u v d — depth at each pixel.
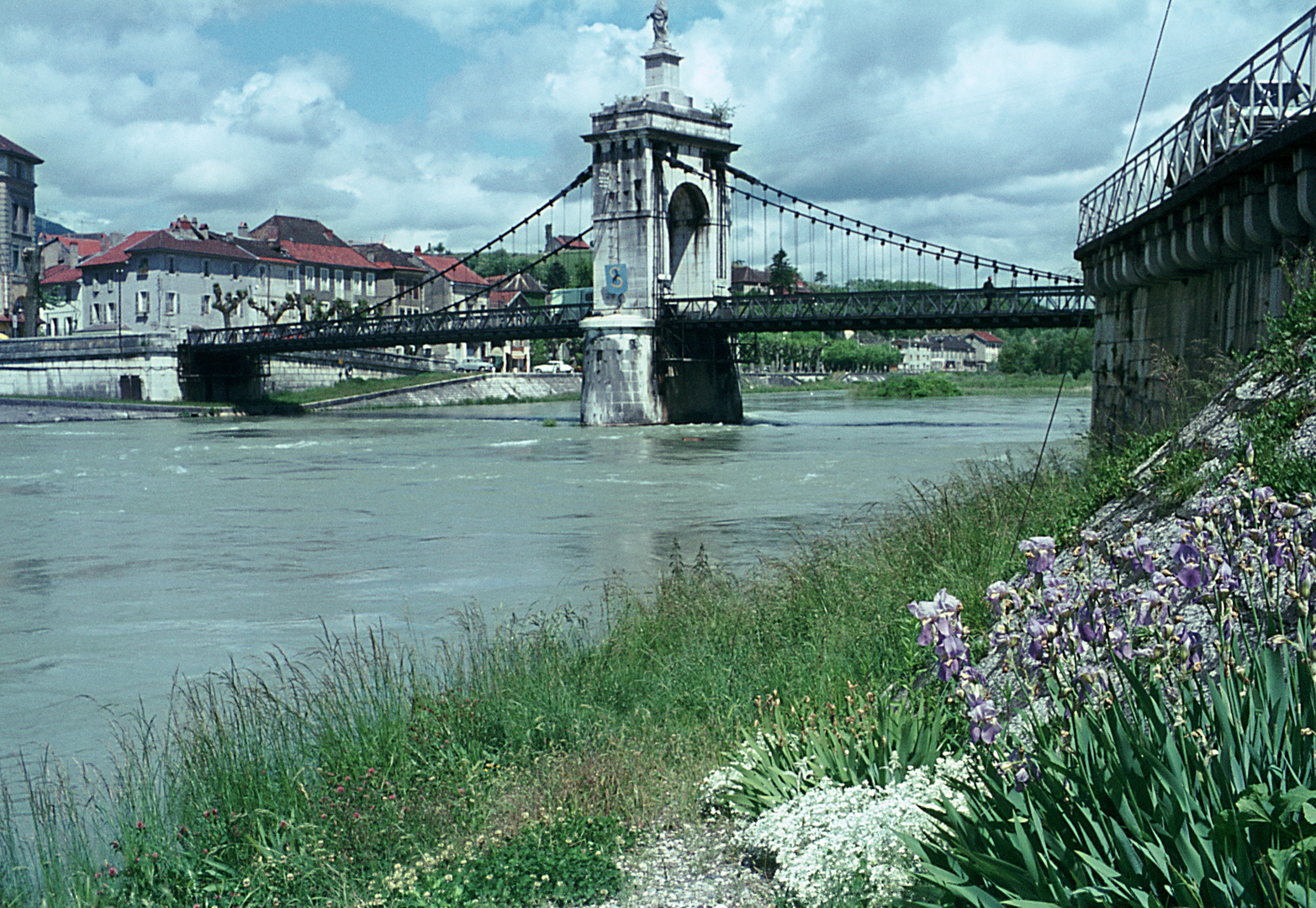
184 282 112.38
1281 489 6.58
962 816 4.22
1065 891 3.33
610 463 40.75
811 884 5.21
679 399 73.38
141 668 13.23
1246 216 12.35
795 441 50.97
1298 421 7.43
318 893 6.07
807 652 9.20
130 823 7.09
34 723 10.94
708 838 6.34
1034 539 4.07
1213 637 5.10
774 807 6.17
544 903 5.78
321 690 10.16
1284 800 3.12
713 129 76.12
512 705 8.53
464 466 40.72
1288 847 3.11
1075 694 3.98
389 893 5.92
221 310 98.94
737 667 9.19
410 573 19.31
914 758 6.28
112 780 8.72
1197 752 3.63
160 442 55.41
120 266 113.75
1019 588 4.14
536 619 13.12
